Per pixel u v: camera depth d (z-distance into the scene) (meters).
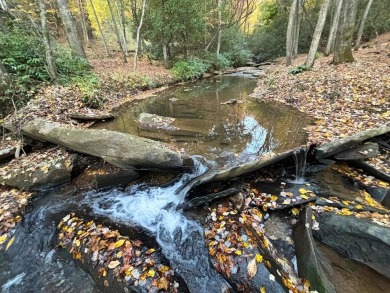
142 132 5.97
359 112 5.50
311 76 8.85
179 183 4.09
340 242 2.71
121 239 3.07
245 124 6.28
